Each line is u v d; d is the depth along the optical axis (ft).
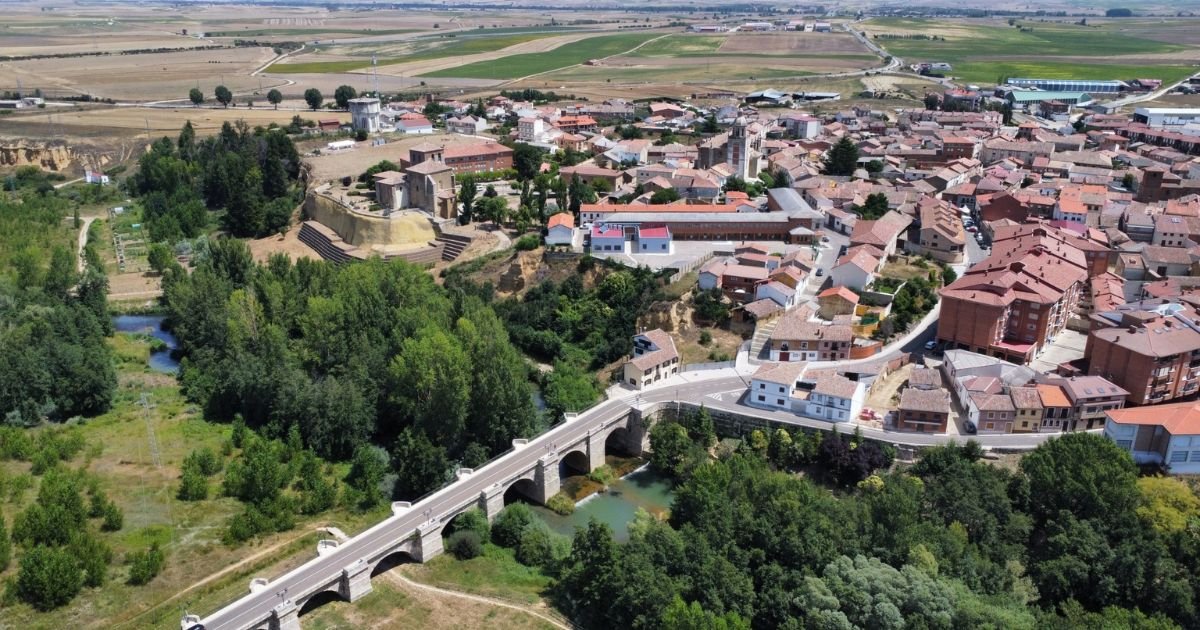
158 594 452.76
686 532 484.33
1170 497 490.08
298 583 448.65
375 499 552.00
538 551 510.58
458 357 615.98
